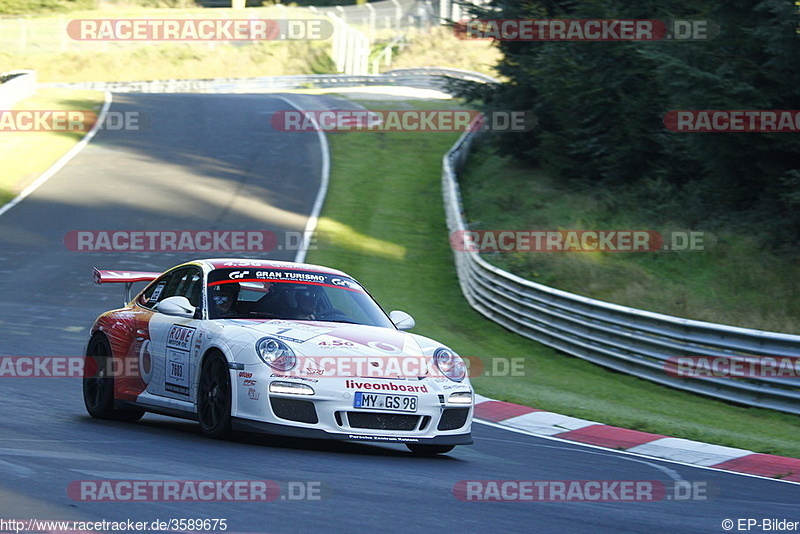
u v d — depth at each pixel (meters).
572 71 86.44
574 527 17.91
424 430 24.61
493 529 17.00
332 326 26.42
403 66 199.75
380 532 15.88
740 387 44.19
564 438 33.69
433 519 17.33
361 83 177.12
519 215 86.31
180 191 91.19
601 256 70.75
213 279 27.69
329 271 29.86
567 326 55.47
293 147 114.81
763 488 26.14
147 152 107.19
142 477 18.78
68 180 92.81
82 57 184.12
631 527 18.41
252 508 16.83
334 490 19.11
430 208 93.12
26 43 190.75
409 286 70.12
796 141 66.00
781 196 68.56
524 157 103.56
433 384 24.92
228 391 24.05
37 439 22.95
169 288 29.27
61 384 35.66
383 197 95.75
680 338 47.31
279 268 28.92
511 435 33.09
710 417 41.66
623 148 85.62
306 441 26.39
